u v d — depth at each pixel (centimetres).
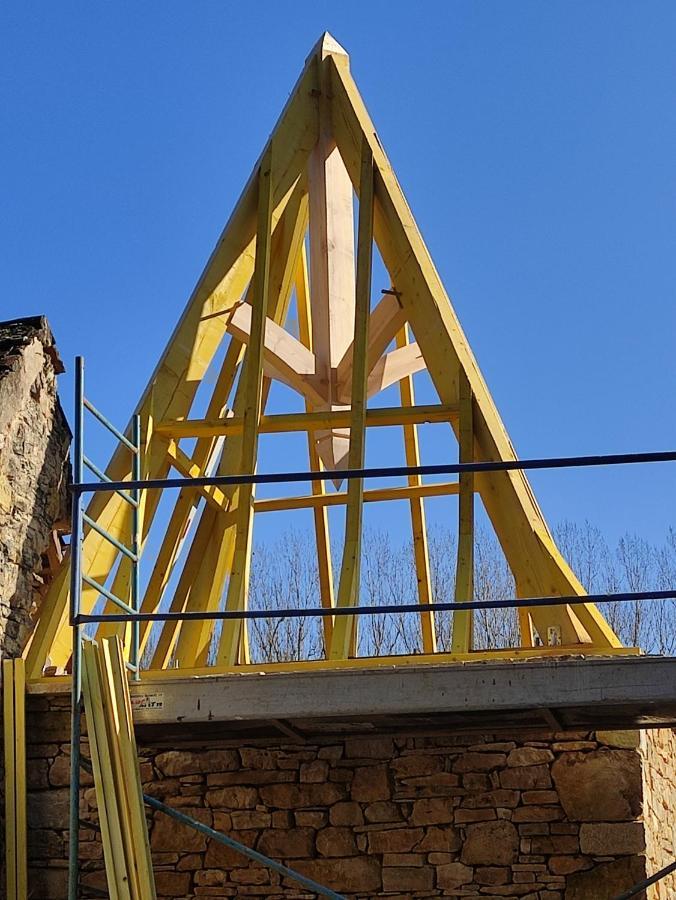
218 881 878
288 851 877
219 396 1250
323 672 768
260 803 890
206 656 1158
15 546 899
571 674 743
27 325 955
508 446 1036
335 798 884
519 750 873
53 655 949
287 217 1251
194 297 1152
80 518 798
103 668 769
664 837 968
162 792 900
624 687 734
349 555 973
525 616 1189
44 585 972
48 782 864
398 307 1162
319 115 1233
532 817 860
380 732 870
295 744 898
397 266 1152
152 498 1088
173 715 774
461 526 978
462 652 900
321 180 1230
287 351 1209
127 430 1077
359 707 758
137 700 780
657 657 737
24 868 834
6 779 849
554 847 852
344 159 1206
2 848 839
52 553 965
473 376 1066
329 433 1243
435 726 859
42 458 943
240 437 1244
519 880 851
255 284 1127
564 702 738
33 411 934
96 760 752
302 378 1215
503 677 749
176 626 1224
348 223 1248
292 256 1262
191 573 1224
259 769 897
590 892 839
